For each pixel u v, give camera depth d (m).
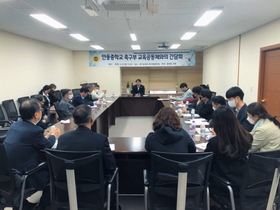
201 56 10.29
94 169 1.64
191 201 1.64
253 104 2.22
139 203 2.51
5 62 5.27
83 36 6.10
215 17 4.16
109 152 1.83
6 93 5.30
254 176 1.63
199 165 1.48
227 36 6.34
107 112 5.50
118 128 6.29
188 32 5.62
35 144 1.98
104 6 2.90
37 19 4.21
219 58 7.80
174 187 1.61
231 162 1.67
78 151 1.63
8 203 1.80
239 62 6.23
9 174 1.75
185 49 9.42
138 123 6.90
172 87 10.65
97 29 5.16
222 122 1.66
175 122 1.84
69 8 3.53
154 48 8.88
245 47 5.84
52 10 3.64
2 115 4.89
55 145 2.29
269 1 3.29
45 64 7.23
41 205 2.01
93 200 1.69
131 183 2.62
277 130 2.06
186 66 10.44
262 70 5.08
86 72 9.88
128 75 10.66
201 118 3.93
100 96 7.18
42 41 6.99
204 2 3.30
